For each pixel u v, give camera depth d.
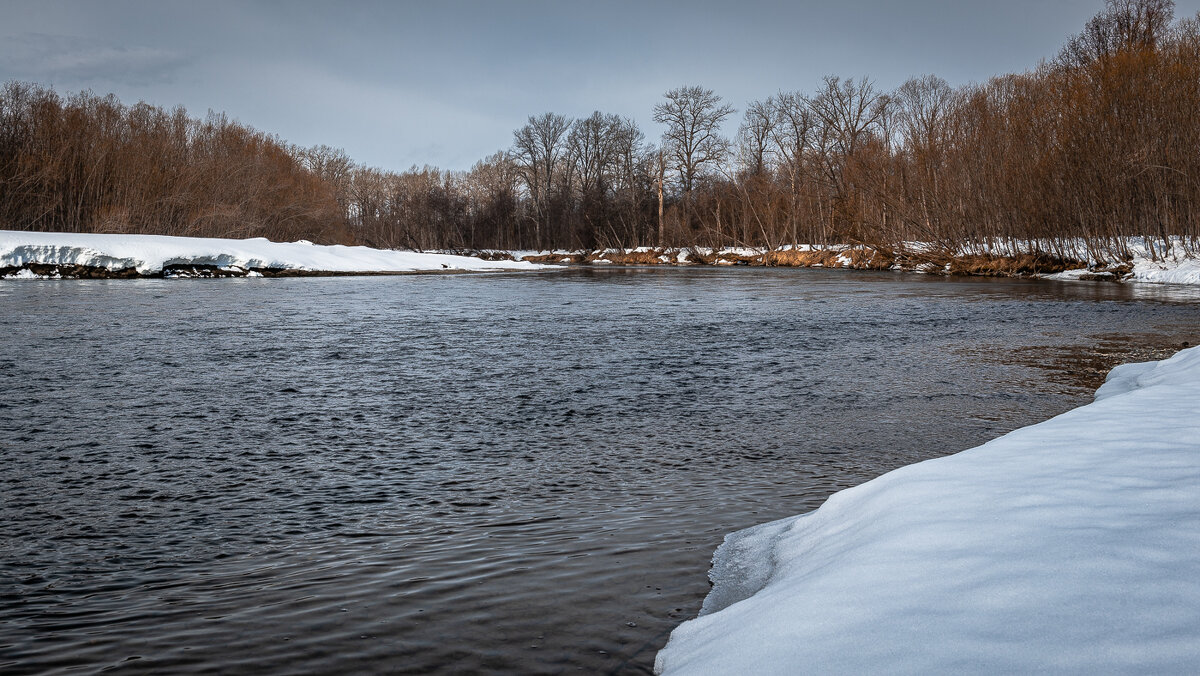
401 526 5.16
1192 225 34.34
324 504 5.67
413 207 94.25
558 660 3.22
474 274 46.88
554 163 89.69
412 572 4.29
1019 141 40.38
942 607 2.52
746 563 4.09
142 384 10.57
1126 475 3.84
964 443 7.40
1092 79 37.94
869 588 2.80
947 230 46.12
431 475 6.44
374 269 47.38
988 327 17.62
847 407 9.17
